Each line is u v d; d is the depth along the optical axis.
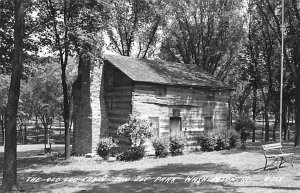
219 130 27.09
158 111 25.97
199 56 40.47
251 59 39.62
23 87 43.78
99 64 25.25
